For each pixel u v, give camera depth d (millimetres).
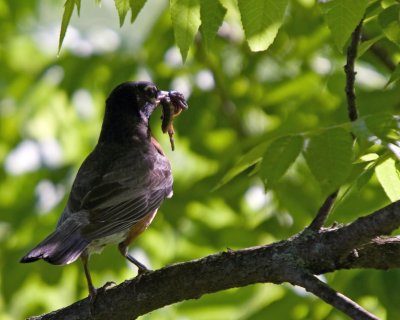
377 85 11859
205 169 13781
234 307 11469
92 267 11727
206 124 13023
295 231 11758
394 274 9789
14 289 12102
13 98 14500
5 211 13078
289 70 12938
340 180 4934
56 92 14383
